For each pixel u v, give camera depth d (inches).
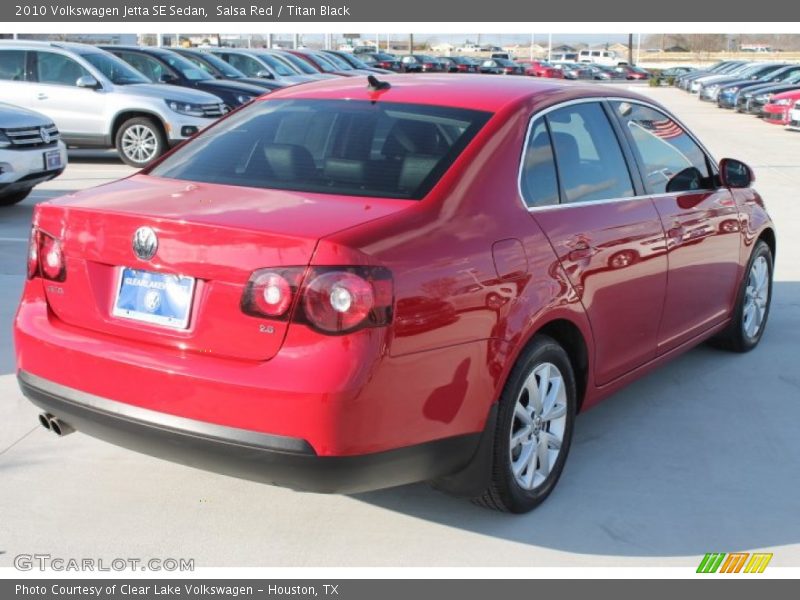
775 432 189.0
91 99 569.6
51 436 177.6
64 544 141.8
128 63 676.1
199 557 139.4
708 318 211.9
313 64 1025.5
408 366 125.3
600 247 161.5
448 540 145.3
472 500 150.9
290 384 120.0
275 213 129.8
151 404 128.4
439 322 128.6
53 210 140.9
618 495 160.6
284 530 147.4
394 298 123.1
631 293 172.7
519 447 149.8
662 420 193.9
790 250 363.6
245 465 124.3
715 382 216.8
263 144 156.9
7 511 150.2
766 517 154.4
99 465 166.7
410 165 143.9
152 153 576.4
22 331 142.0
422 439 129.6
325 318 120.0
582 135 169.6
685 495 161.3
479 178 143.6
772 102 1000.2
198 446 125.9
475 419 136.6
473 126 151.2
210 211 131.2
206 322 126.3
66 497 155.3
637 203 177.5
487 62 2299.5
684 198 195.0
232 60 884.6
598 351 165.6
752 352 239.3
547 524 150.6
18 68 574.6
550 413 154.6
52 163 400.2
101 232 134.4
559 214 155.3
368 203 135.6
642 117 190.7
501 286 138.4
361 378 120.1
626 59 4170.8
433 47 5378.9
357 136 152.4
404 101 159.9
